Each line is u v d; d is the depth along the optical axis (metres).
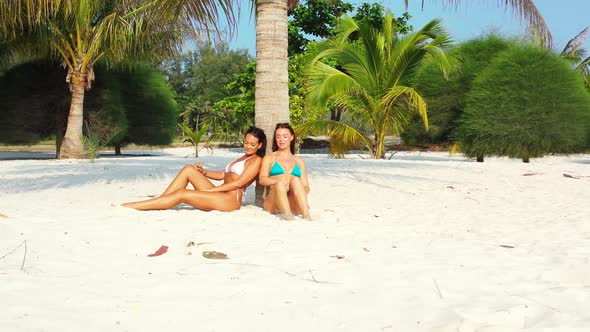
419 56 16.27
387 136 40.62
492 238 4.70
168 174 10.36
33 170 11.45
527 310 2.59
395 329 2.33
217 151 28.78
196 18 7.58
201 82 56.84
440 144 21.62
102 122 21.94
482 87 18.38
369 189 8.52
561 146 18.03
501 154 18.22
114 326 2.32
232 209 5.98
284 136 5.95
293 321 2.43
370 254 3.87
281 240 4.38
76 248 3.91
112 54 18.16
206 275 3.23
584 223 5.65
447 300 2.76
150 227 4.83
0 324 2.30
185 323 2.38
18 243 3.95
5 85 21.92
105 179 9.49
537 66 17.77
